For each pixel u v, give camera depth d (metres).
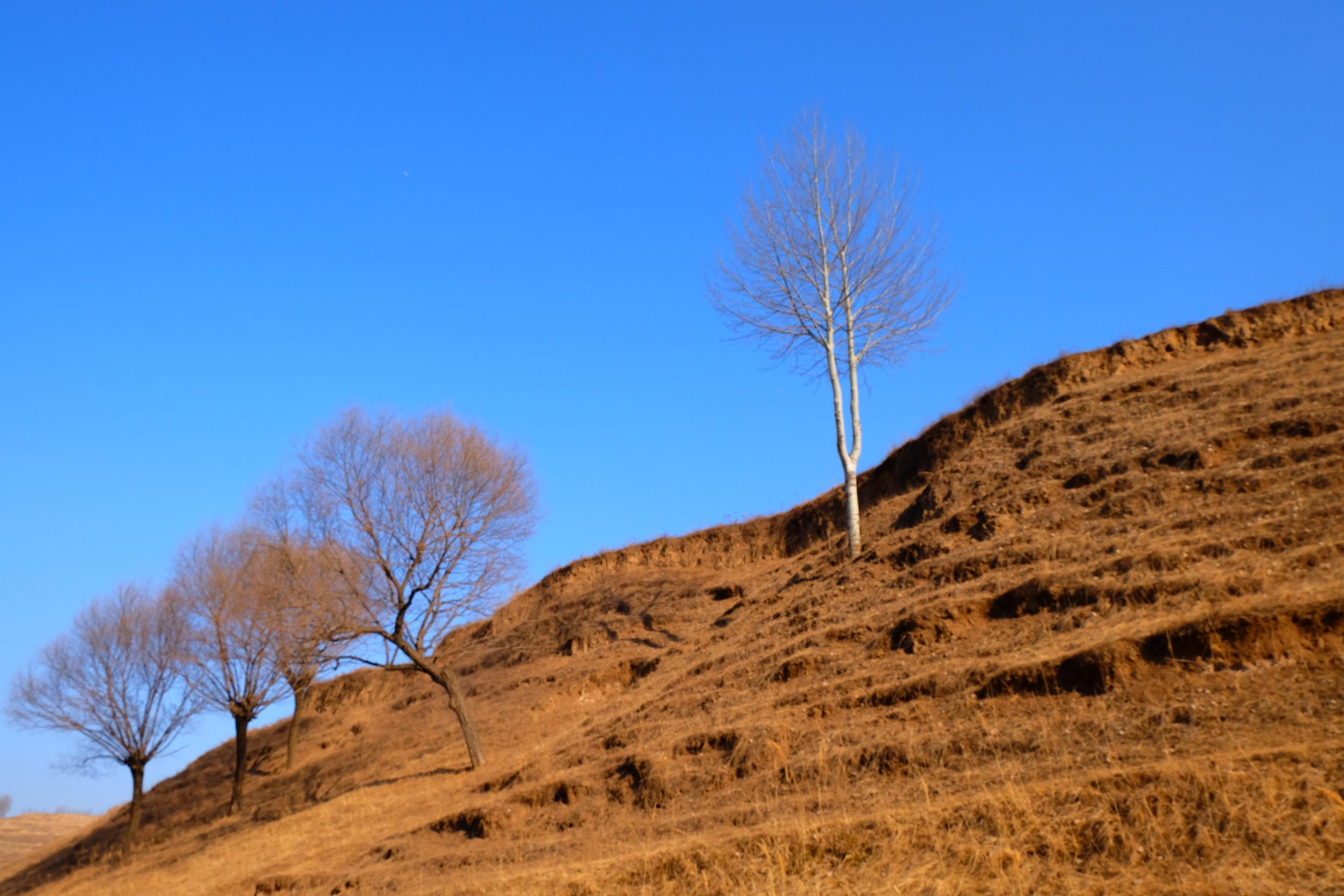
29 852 52.69
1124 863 9.38
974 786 12.01
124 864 31.69
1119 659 12.88
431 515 26.31
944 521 21.84
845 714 15.63
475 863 16.59
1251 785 9.45
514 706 31.34
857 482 33.34
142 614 36.81
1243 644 12.16
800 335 27.11
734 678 19.94
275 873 19.92
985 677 14.27
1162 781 10.02
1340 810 8.71
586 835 16.02
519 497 27.72
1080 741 12.02
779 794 14.36
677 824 14.75
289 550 28.80
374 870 17.98
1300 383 20.38
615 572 40.84
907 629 17.39
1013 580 17.47
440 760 28.05
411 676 43.66
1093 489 19.55
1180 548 15.39
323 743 38.97
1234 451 18.58
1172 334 26.53
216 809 35.59
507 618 43.34
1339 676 11.13
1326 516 14.68
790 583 27.88
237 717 34.53
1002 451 24.53
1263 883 8.34
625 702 24.53
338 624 25.23
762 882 11.67
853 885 10.80
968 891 9.84
